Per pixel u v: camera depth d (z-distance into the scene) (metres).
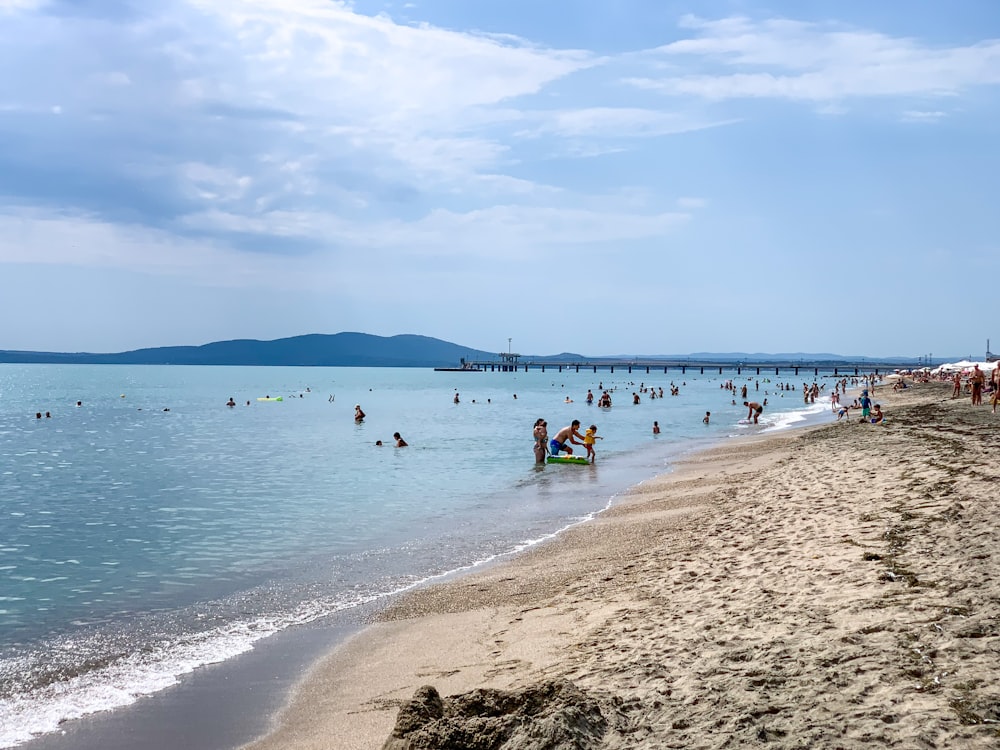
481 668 8.39
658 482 23.97
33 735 7.41
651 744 5.21
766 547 12.04
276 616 11.30
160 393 119.19
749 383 159.25
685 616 8.87
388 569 14.04
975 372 42.25
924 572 8.91
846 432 32.12
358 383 172.25
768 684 6.06
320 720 7.50
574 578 12.27
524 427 52.94
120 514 20.58
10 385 151.00
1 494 24.50
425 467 30.62
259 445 41.06
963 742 4.74
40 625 11.04
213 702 8.14
